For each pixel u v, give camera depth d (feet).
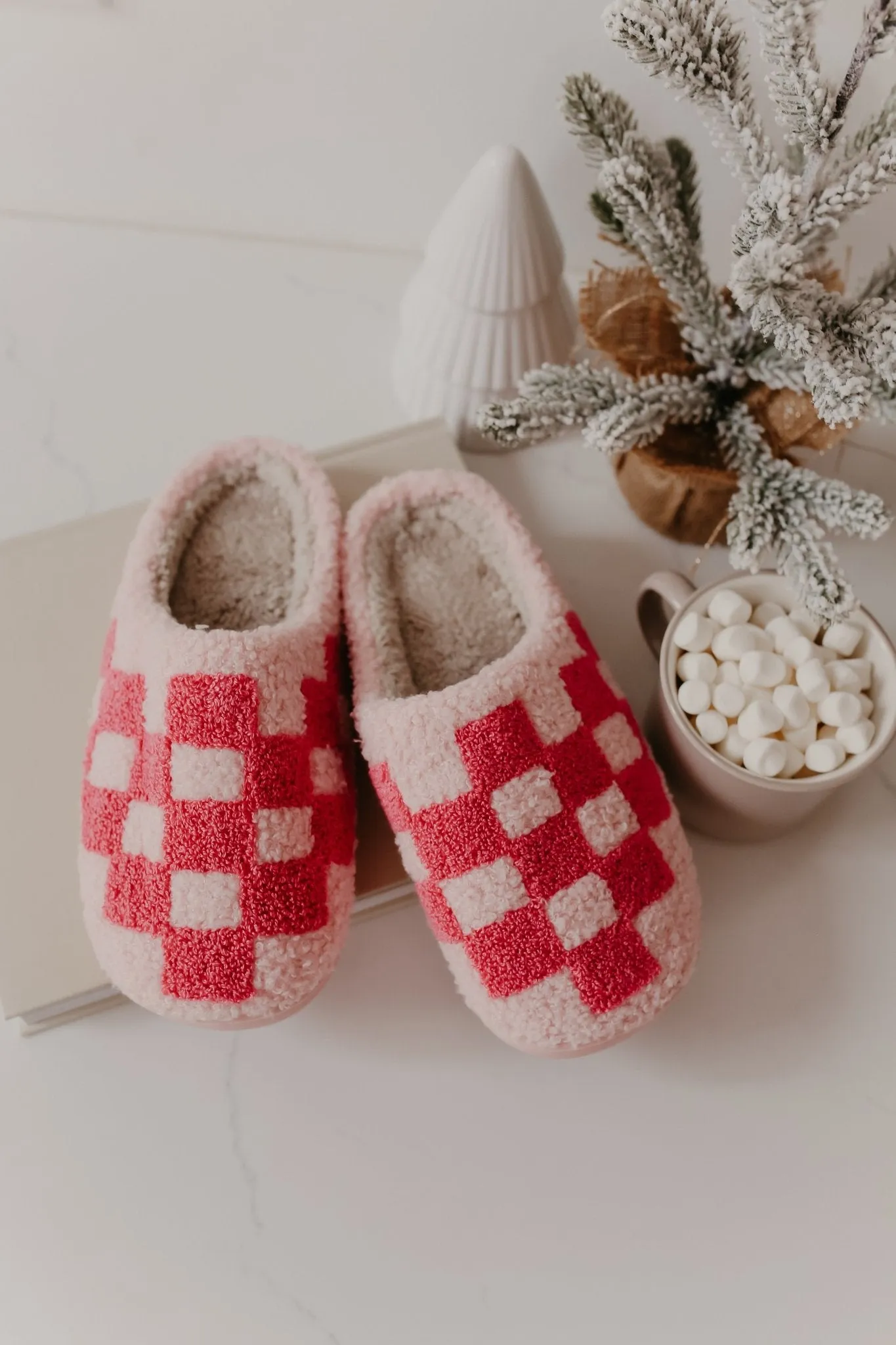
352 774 1.55
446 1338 1.47
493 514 1.60
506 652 1.60
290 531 1.64
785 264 1.14
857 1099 1.58
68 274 1.99
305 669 1.45
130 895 1.38
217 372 1.95
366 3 1.58
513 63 1.66
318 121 1.79
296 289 2.00
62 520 1.85
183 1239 1.50
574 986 1.36
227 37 1.65
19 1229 1.50
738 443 1.51
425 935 1.64
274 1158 1.54
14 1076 1.56
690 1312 1.49
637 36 1.14
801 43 1.13
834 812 1.71
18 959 1.49
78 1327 1.47
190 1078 1.57
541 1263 1.51
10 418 1.90
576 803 1.40
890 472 1.88
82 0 1.60
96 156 1.89
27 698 1.61
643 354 1.60
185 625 1.59
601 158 1.42
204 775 1.37
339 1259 1.50
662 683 1.46
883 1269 1.51
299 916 1.38
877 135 1.25
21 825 1.55
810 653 1.46
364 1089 1.57
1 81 1.75
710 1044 1.60
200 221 2.00
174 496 1.59
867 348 1.27
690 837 1.70
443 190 1.90
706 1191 1.54
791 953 1.64
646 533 1.87
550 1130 1.56
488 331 1.71
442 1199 1.53
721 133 1.27
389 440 1.78
